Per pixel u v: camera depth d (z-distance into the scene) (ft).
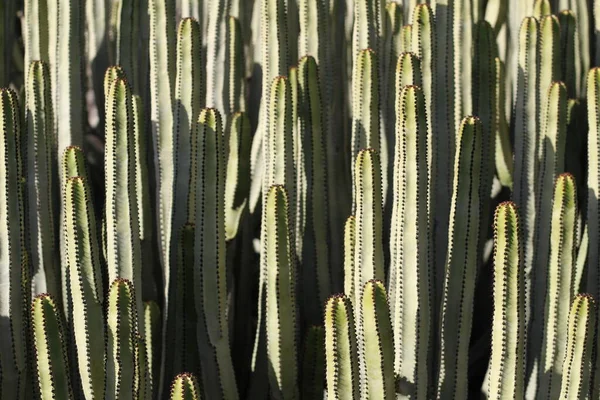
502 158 12.99
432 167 10.45
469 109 11.88
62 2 11.89
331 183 11.52
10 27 13.61
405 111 9.04
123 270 9.59
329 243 11.50
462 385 9.85
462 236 9.57
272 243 9.81
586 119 13.19
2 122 9.34
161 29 10.93
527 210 11.26
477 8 13.42
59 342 8.59
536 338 10.34
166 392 10.82
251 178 12.59
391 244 9.52
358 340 9.24
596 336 9.72
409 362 9.32
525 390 10.38
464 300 9.69
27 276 9.78
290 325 10.05
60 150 11.93
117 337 8.59
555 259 9.57
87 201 8.93
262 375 10.91
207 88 12.42
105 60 13.65
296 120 10.92
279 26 11.63
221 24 12.21
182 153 10.71
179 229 10.66
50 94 10.75
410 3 12.95
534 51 11.24
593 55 14.16
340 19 12.77
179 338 10.52
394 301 9.38
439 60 10.65
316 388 10.62
